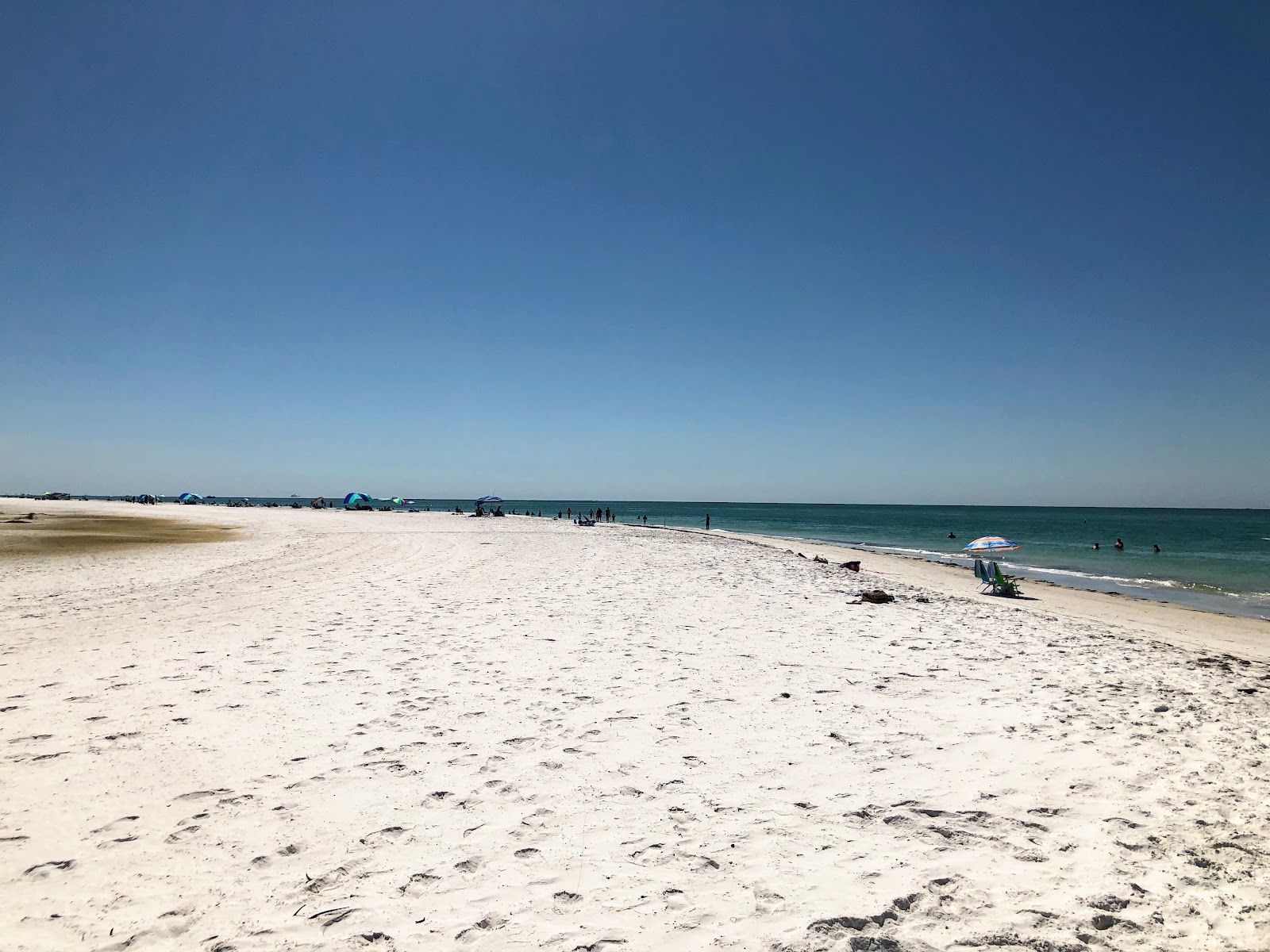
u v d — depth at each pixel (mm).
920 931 3166
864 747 5527
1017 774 5020
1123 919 3262
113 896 3355
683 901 3400
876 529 64750
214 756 5125
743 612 11695
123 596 12359
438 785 4707
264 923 3188
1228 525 80625
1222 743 5738
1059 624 11930
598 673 7629
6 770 4805
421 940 3082
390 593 13203
